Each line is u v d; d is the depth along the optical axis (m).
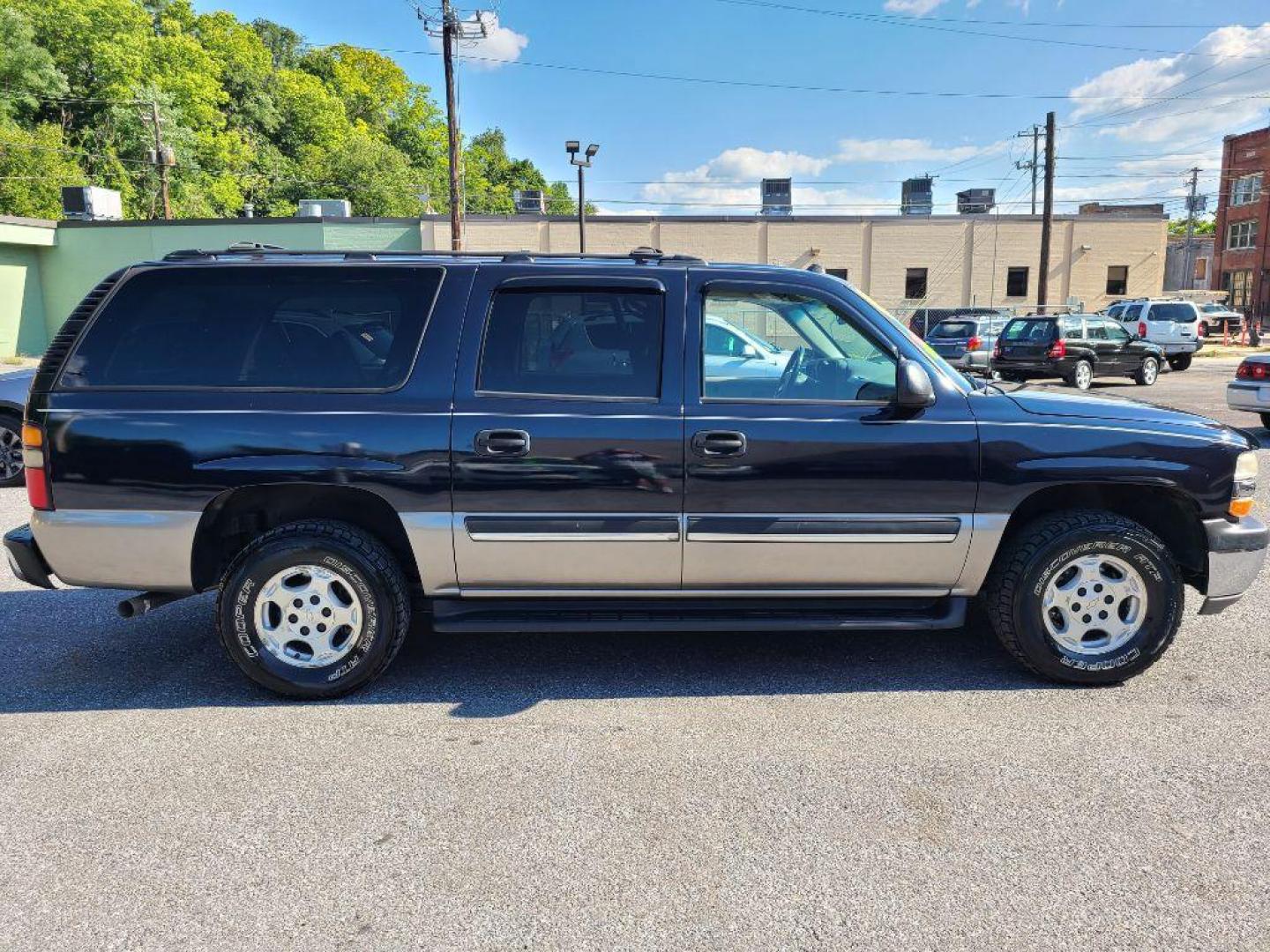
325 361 3.81
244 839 2.82
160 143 52.81
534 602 3.97
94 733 3.58
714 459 3.72
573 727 3.62
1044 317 19.56
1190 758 3.31
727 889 2.55
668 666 4.29
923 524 3.79
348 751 3.42
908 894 2.52
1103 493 4.08
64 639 4.69
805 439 3.73
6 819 2.95
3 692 4.00
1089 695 3.90
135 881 2.61
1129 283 43.06
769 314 3.95
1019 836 2.81
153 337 3.81
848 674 4.17
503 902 2.51
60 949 2.32
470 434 3.71
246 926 2.41
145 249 34.41
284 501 3.94
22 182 48.41
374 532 4.05
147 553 3.76
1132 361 20.27
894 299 42.75
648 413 3.74
